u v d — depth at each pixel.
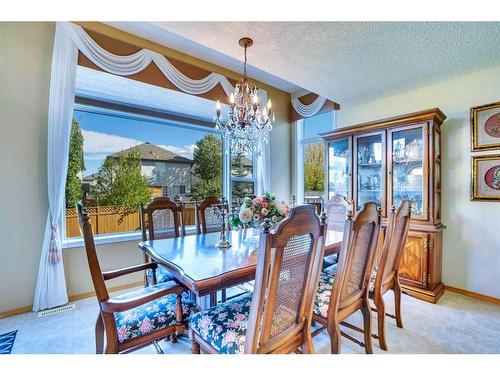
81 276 2.57
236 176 3.99
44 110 2.33
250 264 1.40
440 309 2.27
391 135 2.79
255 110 2.27
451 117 2.68
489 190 2.45
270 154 4.09
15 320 2.10
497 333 1.88
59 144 2.34
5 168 2.18
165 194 3.38
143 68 2.76
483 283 2.49
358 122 3.45
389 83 2.78
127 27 2.59
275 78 3.80
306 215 1.02
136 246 2.93
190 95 3.16
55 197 2.33
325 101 3.79
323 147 3.83
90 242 1.16
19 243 2.24
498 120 2.39
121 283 2.81
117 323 1.26
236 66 3.43
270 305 0.99
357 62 2.33
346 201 2.66
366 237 1.50
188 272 1.28
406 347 1.70
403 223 1.87
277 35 1.96
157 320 1.33
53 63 2.31
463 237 2.62
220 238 1.99
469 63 2.33
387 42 2.00
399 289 1.95
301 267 1.10
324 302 1.48
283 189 4.27
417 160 2.63
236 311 1.32
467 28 1.80
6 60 2.17
